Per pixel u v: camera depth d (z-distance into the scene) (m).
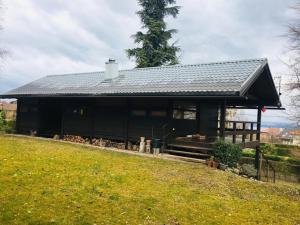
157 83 15.27
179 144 13.59
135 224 5.13
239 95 11.06
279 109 17.30
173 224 5.33
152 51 33.62
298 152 22.83
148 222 5.29
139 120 15.56
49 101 21.30
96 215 5.32
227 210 6.40
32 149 12.10
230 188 8.41
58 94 17.89
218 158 11.70
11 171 7.66
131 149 15.41
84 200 6.02
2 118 24.69
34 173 7.71
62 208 5.47
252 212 6.47
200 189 7.92
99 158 11.20
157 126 14.74
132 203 6.16
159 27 33.38
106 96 15.33
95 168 9.15
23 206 5.35
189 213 5.95
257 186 9.00
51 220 4.90
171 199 6.71
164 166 10.60
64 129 19.36
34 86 22.33
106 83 18.17
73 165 9.30
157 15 34.09
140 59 33.44
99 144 16.62
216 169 10.93
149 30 33.75
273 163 20.42
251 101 17.19
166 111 14.42
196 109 15.80
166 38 34.16
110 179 7.92
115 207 5.81
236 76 12.91
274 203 7.46
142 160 11.63
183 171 9.96
